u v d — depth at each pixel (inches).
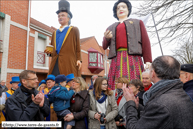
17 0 333.7
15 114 71.4
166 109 44.3
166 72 52.9
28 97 79.7
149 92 55.3
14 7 326.0
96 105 105.0
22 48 343.0
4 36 298.7
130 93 65.4
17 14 333.1
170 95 48.0
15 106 74.0
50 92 104.9
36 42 393.4
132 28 119.3
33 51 384.5
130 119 55.8
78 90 110.0
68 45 140.6
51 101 104.7
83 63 645.3
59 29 149.2
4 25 300.7
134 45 115.3
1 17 300.2
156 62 55.9
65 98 101.2
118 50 121.6
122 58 117.4
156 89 52.7
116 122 101.1
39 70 402.0
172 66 53.2
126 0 133.2
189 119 44.8
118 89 112.3
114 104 103.3
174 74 52.7
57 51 140.8
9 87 305.4
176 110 44.4
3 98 115.0
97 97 105.2
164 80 53.1
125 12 131.0
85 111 100.7
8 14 312.0
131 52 114.3
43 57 425.4
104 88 105.2
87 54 682.8
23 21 347.9
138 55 119.1
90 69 686.5
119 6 132.4
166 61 54.1
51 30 462.3
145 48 116.0
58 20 153.4
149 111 48.1
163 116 43.9
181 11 168.6
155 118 45.4
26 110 71.8
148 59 113.3
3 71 294.0
